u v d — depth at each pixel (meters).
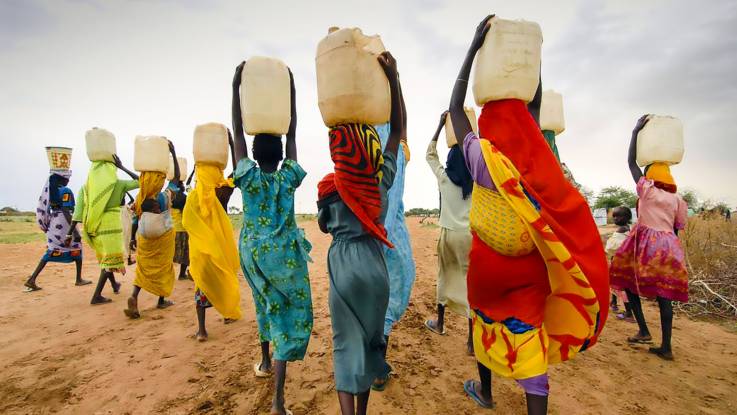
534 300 2.50
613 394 3.56
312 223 29.39
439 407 3.29
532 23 2.52
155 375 3.93
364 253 2.65
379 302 2.65
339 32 2.47
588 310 2.44
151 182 5.79
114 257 6.64
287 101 3.39
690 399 3.48
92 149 6.48
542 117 4.04
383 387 3.57
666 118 4.51
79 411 3.32
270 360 3.95
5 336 5.07
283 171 3.48
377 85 2.54
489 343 2.64
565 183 2.52
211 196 4.35
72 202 7.89
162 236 5.98
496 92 2.51
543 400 2.40
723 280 7.16
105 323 5.58
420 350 4.45
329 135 2.67
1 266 10.63
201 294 4.78
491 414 3.19
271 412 3.09
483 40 2.57
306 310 3.42
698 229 9.99
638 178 4.70
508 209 2.43
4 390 3.68
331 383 3.72
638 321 4.82
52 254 7.73
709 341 4.93
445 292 4.64
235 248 4.60
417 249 13.51
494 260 2.54
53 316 5.94
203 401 3.41
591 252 2.51
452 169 4.34
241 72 3.31
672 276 4.32
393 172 2.77
